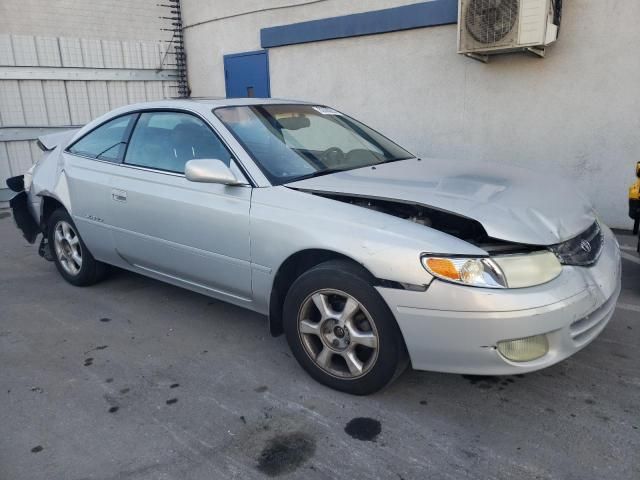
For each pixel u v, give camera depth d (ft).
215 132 11.12
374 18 23.02
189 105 11.98
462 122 21.83
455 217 9.35
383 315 8.54
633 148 18.60
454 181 10.27
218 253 10.80
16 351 11.42
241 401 9.41
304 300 9.48
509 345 8.08
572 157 19.80
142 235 12.34
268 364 10.69
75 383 10.10
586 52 18.70
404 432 8.45
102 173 13.25
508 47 18.34
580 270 8.71
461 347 8.11
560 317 8.04
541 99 19.89
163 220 11.69
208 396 9.58
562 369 10.18
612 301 9.39
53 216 15.17
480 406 9.10
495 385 9.72
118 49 30.58
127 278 15.94
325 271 9.06
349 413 8.97
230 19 29.53
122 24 35.22
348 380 9.29
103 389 9.87
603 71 18.53
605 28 18.20
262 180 10.26
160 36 36.37
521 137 20.65
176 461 7.89
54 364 10.84
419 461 7.78
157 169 12.11
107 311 13.50
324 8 25.02
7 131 27.35
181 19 32.76
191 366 10.68
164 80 32.83
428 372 10.23
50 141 16.15
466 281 7.92
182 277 12.06
